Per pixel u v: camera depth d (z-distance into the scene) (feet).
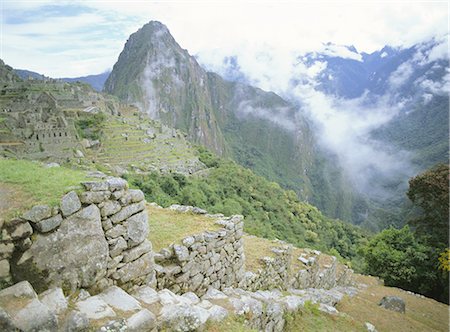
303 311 32.99
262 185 265.75
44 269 16.16
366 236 265.75
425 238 88.22
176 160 206.90
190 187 160.25
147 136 225.76
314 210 287.69
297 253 56.34
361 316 42.16
